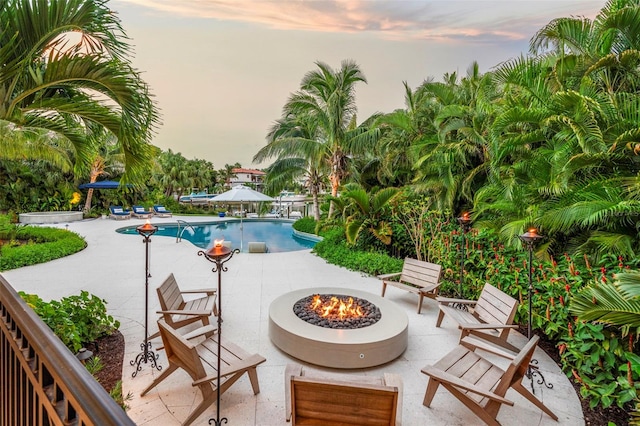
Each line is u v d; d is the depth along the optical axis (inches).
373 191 419.2
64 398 37.5
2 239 404.5
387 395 70.1
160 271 282.5
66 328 123.5
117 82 111.1
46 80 106.3
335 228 463.2
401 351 139.5
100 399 32.3
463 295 214.7
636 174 158.9
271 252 406.6
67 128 140.6
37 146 437.1
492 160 252.7
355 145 482.3
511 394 117.3
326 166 561.3
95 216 751.7
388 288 242.1
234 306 198.7
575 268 144.9
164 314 140.3
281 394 113.7
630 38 181.6
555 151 189.0
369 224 350.0
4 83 103.2
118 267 295.0
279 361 134.8
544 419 104.2
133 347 144.3
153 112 121.0
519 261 180.7
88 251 369.7
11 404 58.9
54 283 242.2
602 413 106.9
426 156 330.6
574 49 213.8
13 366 58.3
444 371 107.3
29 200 670.5
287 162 587.8
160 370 126.1
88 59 105.8
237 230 673.0
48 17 100.1
